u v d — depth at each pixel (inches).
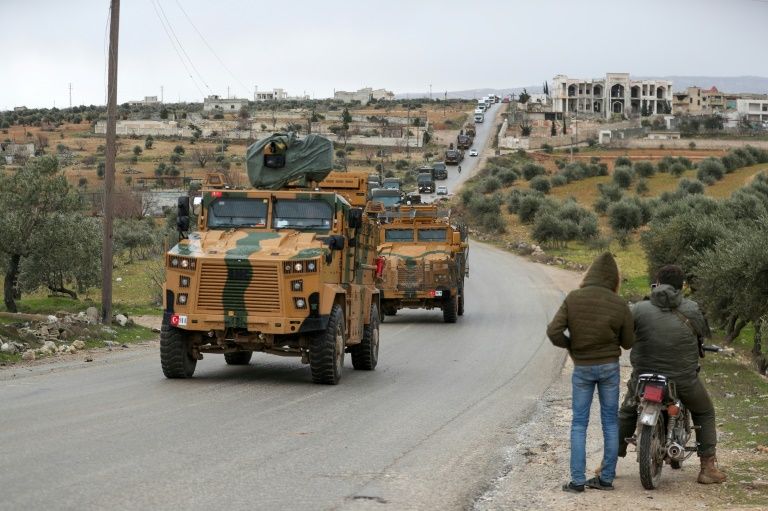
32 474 335.6
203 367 737.0
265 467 367.6
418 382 681.6
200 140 7455.7
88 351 827.4
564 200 3897.6
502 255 2714.1
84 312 1025.5
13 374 644.7
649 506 332.5
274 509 303.3
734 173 4638.3
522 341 1024.9
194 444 406.6
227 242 643.5
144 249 2581.2
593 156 6535.4
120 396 547.2
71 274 1409.9
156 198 4008.4
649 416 350.3
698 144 7130.9
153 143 7288.4
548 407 578.9
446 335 1095.6
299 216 670.5
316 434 447.8
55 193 1341.0
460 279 1320.1
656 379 356.8
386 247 1296.8
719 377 785.6
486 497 343.0
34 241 1333.7
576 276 2084.2
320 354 630.5
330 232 667.4
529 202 3636.8
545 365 813.9
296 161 689.6
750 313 962.1
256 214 673.0
